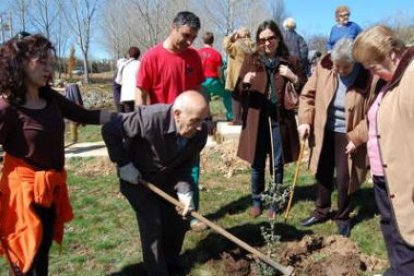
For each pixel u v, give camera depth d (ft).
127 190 14.05
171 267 15.38
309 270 14.69
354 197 20.59
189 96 12.84
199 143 13.91
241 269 14.87
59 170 12.17
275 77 17.97
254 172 18.83
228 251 16.17
